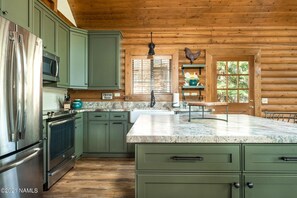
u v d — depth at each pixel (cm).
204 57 473
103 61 440
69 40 409
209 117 223
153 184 123
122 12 441
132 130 139
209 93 471
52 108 404
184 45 473
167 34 474
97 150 415
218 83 476
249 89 472
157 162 123
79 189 270
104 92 476
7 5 205
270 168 120
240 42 470
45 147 264
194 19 452
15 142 183
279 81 469
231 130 139
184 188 122
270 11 431
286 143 120
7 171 174
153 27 469
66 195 254
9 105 175
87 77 439
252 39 469
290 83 470
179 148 122
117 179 304
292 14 436
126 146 414
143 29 472
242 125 163
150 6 427
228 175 121
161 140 121
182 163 122
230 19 450
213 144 121
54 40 341
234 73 474
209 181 121
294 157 119
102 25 468
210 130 139
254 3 414
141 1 418
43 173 255
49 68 313
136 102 475
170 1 416
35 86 216
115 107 475
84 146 416
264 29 465
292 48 468
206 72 471
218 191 122
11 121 177
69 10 429
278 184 120
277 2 411
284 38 467
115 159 404
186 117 228
